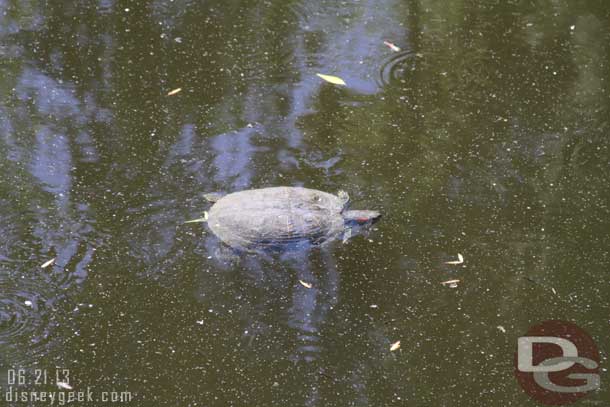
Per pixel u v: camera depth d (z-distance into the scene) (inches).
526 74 411.8
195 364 250.4
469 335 268.1
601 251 302.5
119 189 315.3
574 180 337.1
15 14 431.8
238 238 289.0
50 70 386.9
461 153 348.8
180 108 366.0
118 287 274.5
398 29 450.3
